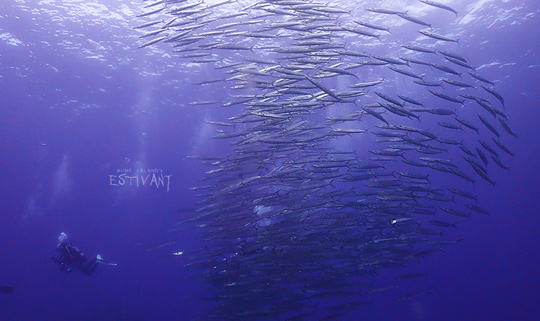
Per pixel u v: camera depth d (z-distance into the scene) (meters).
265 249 13.62
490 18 19.80
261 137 12.73
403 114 9.95
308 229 13.22
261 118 12.28
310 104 11.41
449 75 23.34
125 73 23.98
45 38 21.03
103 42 21.34
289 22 10.14
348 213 13.30
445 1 18.66
